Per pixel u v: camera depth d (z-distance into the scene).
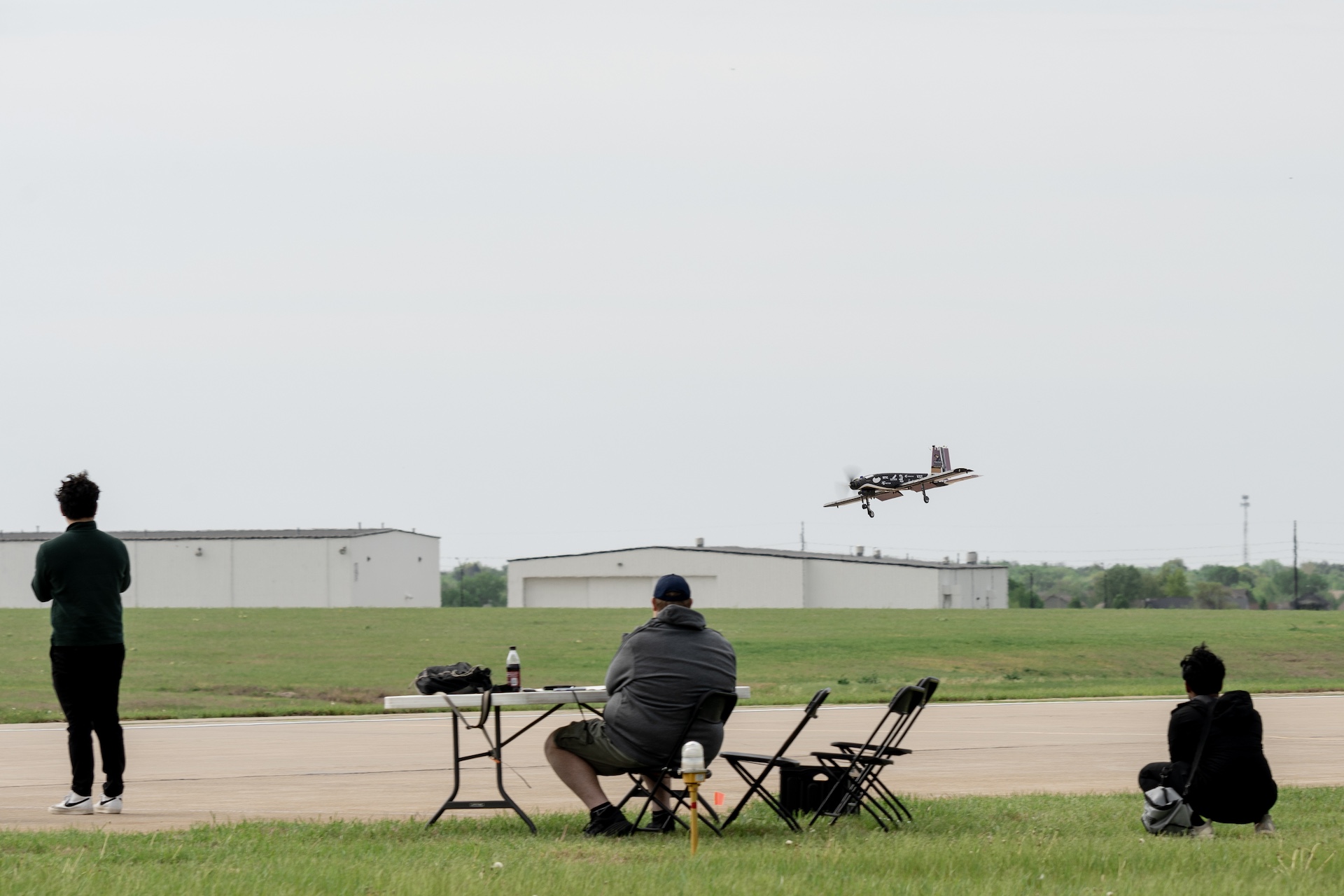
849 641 79.94
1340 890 14.68
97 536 20.88
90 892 13.80
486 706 18.55
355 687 55.72
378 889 14.36
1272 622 103.88
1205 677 19.36
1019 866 16.00
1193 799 19.08
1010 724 39.25
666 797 19.23
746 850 16.89
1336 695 54.31
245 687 53.69
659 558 163.25
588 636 83.38
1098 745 33.44
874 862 15.98
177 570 143.75
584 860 16.22
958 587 159.75
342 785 24.94
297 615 98.50
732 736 34.53
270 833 18.31
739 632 86.19
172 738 34.12
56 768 27.06
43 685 52.69
